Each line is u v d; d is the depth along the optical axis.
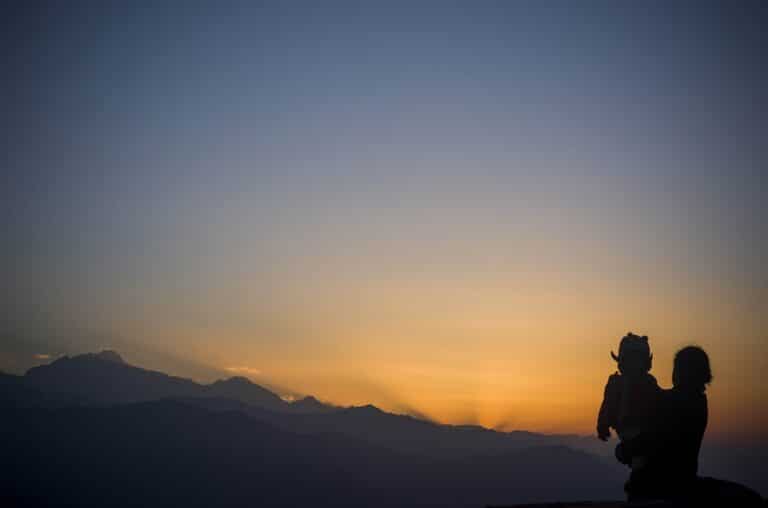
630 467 8.33
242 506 145.75
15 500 137.88
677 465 7.82
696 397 7.95
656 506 7.03
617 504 7.24
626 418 7.99
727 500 7.23
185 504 147.00
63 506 139.62
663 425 7.81
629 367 8.16
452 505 138.12
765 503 7.27
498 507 7.61
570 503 7.52
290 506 145.25
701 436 7.95
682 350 8.24
